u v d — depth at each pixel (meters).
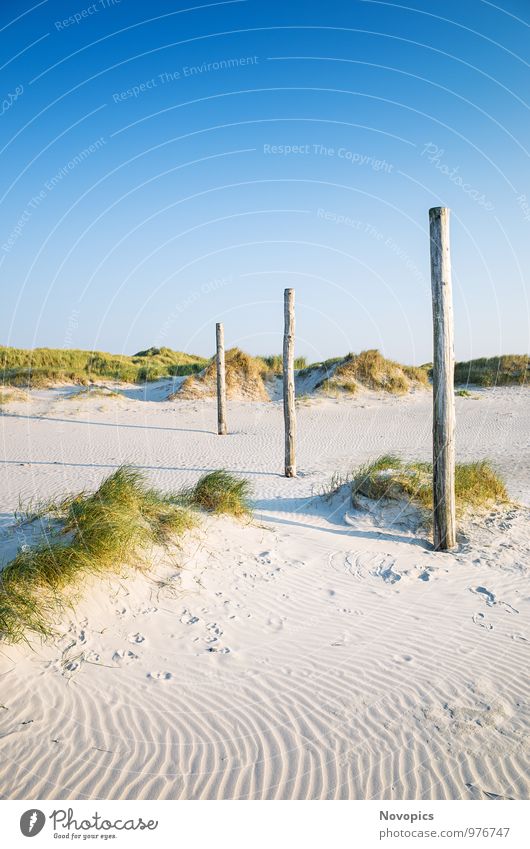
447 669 4.64
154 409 24.20
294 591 6.11
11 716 3.79
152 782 3.39
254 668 4.61
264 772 3.51
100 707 3.99
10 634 4.38
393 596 6.04
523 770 3.53
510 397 27.50
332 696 4.27
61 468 13.06
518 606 5.82
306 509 9.23
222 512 8.06
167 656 4.69
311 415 23.06
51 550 5.28
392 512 8.48
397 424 20.67
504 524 8.24
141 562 6.00
